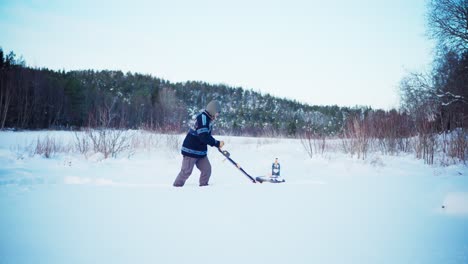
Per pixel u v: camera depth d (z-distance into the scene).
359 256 1.77
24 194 3.60
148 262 1.69
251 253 1.83
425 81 18.03
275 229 2.30
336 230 2.29
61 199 3.32
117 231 2.24
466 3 17.81
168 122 12.74
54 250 1.85
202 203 3.18
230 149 11.93
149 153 9.39
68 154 8.54
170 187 4.27
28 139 12.79
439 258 1.73
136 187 4.24
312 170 7.09
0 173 5.09
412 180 5.27
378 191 4.00
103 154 8.60
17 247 1.89
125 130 10.51
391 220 2.57
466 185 4.35
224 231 2.26
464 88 16.55
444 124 10.94
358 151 9.38
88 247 1.91
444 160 8.77
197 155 4.63
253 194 3.70
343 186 4.42
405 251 1.85
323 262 1.69
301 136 13.48
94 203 3.14
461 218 2.62
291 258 1.75
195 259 1.74
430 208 2.99
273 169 5.10
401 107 16.78
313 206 3.08
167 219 2.56
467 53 17.94
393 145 10.63
